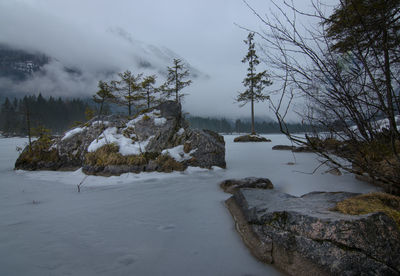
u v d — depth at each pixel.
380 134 2.37
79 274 1.88
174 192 4.78
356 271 1.69
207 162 7.56
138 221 3.09
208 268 2.02
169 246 2.40
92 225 2.93
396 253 1.72
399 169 2.58
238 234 2.71
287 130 2.13
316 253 1.91
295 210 2.38
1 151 15.04
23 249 2.27
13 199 4.16
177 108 9.43
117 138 8.11
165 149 7.87
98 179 6.21
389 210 2.13
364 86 2.00
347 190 4.59
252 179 5.04
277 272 2.00
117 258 2.14
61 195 4.49
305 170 7.23
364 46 1.91
